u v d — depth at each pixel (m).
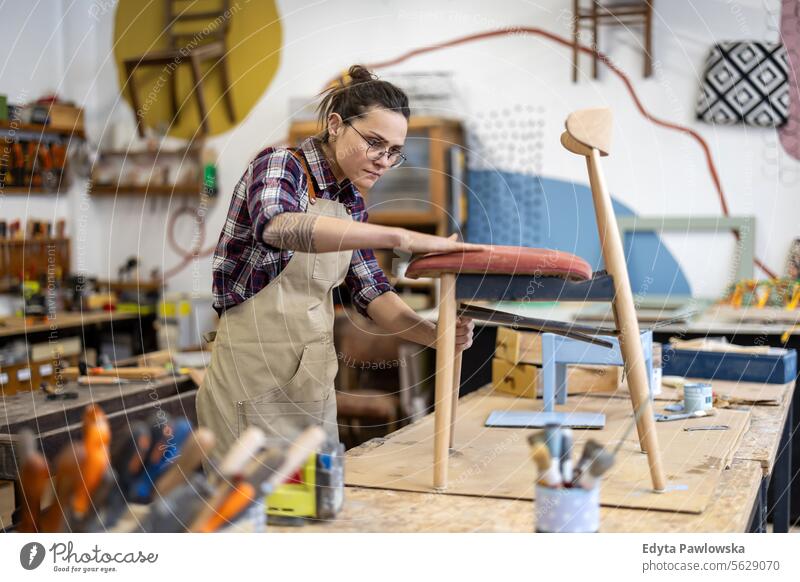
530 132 5.60
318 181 1.97
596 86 5.43
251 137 6.41
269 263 2.06
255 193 1.81
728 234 5.17
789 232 5.09
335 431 2.18
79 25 6.83
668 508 1.44
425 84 5.72
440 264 1.53
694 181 5.25
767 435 2.07
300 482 1.38
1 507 2.35
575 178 5.52
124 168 6.81
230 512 1.22
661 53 5.27
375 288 2.12
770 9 5.04
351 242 1.55
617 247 1.60
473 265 1.51
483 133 5.69
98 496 1.18
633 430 2.07
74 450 1.16
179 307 6.57
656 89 5.29
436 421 1.57
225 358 2.11
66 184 6.84
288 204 1.77
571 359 2.34
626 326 1.58
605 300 1.59
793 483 4.02
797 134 5.03
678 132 5.27
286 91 6.28
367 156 1.87
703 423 2.15
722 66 5.12
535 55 5.57
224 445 2.09
